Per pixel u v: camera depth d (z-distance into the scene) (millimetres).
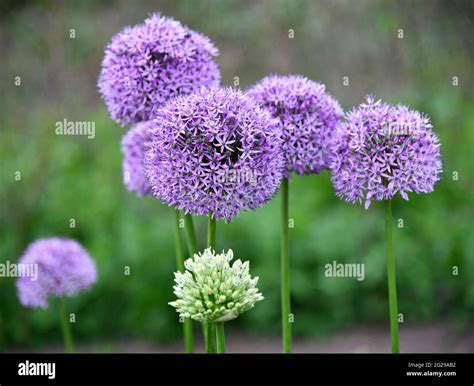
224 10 15312
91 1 15938
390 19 13492
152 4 16109
